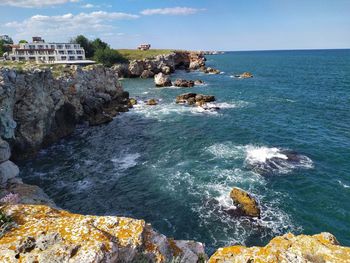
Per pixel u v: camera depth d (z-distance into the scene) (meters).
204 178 28.88
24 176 30.17
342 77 105.00
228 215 22.91
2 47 123.75
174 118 52.09
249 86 87.06
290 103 62.50
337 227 21.42
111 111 55.03
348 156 33.44
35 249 7.21
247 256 8.39
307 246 8.62
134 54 153.38
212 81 100.06
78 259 6.88
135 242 8.29
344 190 26.17
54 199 25.84
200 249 11.34
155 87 90.44
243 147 37.03
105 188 27.73
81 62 113.38
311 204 24.22
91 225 8.27
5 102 27.92
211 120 50.22
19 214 8.70
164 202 25.11
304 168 30.53
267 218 22.45
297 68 147.38
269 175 29.11
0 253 7.01
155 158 34.50
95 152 36.88
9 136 28.25
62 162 33.78
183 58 159.75
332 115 51.88
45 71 40.03
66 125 44.59
